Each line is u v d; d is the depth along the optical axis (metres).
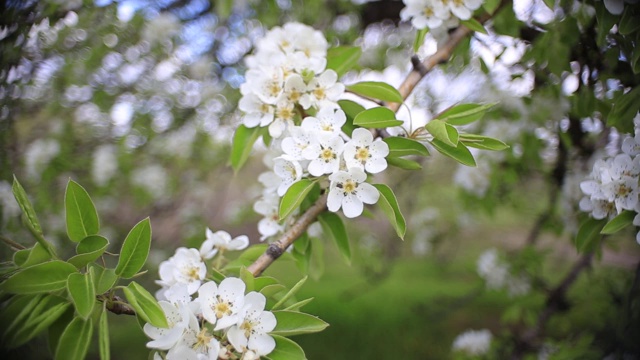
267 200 1.65
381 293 7.48
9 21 1.94
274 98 1.52
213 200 4.81
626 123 1.69
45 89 2.96
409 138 1.38
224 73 3.45
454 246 5.73
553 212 3.26
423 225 5.06
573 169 3.01
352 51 1.76
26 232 2.87
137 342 5.50
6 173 2.62
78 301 1.02
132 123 3.46
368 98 1.58
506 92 3.03
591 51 2.00
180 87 3.52
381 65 3.63
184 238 4.19
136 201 4.08
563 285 3.23
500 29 2.17
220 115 3.60
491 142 1.34
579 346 2.80
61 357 1.03
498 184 3.36
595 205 1.53
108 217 4.12
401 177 4.82
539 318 3.26
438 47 2.10
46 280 1.08
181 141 3.86
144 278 4.20
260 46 1.69
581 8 1.92
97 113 3.42
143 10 2.98
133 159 3.76
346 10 3.34
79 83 3.11
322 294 7.63
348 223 4.63
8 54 1.96
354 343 6.35
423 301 6.79
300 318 1.25
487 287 3.96
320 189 1.54
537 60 2.09
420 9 1.71
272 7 3.03
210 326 1.22
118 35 2.97
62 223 3.51
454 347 3.86
